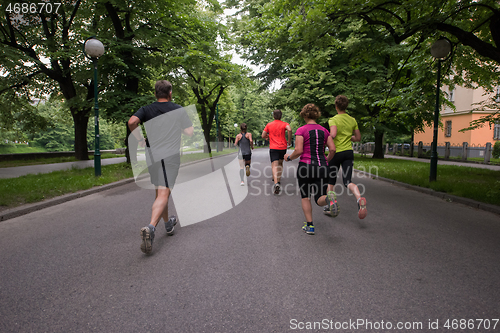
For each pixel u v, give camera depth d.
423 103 11.23
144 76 12.64
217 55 14.89
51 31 15.60
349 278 2.70
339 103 4.68
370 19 7.91
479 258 3.18
